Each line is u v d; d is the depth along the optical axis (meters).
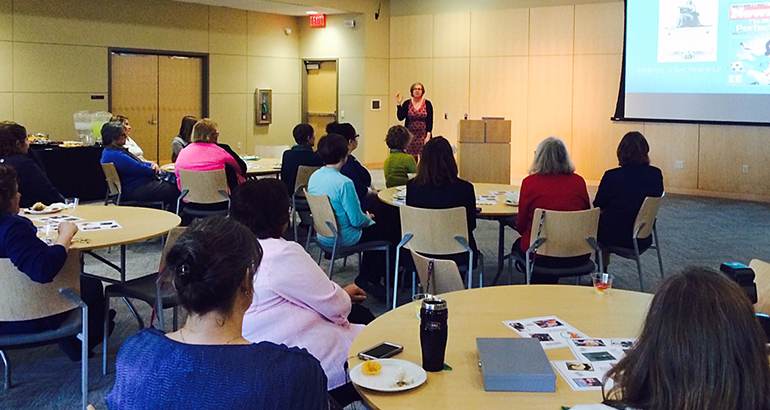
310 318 2.56
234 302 1.54
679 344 1.30
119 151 6.85
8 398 3.47
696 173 10.57
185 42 11.73
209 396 1.41
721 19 9.93
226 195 6.38
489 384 1.90
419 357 2.14
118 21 10.77
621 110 11.01
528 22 11.84
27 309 3.09
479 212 4.74
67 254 3.14
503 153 9.76
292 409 1.44
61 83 10.19
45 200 4.77
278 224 2.63
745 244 7.20
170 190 6.91
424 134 10.36
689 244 7.20
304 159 6.78
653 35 10.52
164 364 1.44
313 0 11.95
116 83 10.96
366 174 5.58
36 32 9.84
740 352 1.28
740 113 9.98
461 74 12.61
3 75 9.56
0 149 4.70
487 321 2.46
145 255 6.54
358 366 2.05
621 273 6.03
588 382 1.95
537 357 2.00
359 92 13.12
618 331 2.35
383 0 13.06
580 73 11.47
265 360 1.45
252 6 12.07
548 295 2.79
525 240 4.43
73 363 3.92
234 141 12.76
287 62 13.52
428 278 3.44
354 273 5.93
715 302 1.30
